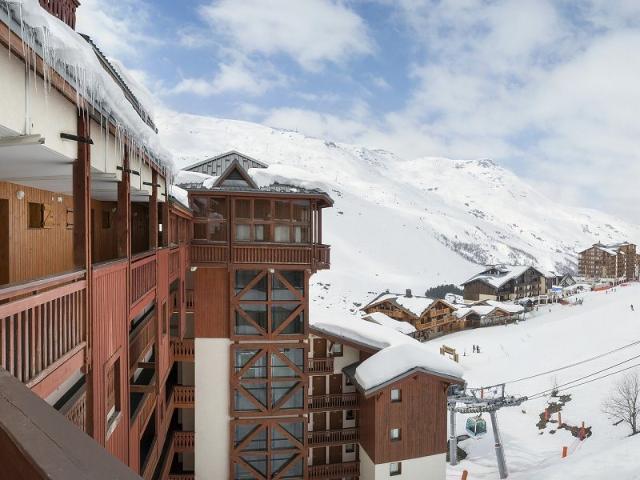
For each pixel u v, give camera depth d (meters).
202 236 18.58
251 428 19.56
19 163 6.10
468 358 56.88
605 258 132.62
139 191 9.95
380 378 20.23
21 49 4.00
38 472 1.03
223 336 19.45
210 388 19.50
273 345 19.41
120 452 7.68
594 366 48.19
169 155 10.77
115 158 7.39
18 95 4.32
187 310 19.89
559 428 36.47
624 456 26.80
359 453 22.67
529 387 46.09
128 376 8.05
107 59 10.76
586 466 26.88
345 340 22.34
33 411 1.40
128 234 7.88
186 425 20.64
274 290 19.28
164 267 12.02
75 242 5.82
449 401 29.23
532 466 30.62
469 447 34.31
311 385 22.81
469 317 76.31
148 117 13.66
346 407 22.55
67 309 5.38
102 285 6.55
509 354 57.19
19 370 4.20
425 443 21.36
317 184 18.94
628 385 36.62
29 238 9.15
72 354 5.40
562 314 78.94
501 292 92.06
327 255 20.09
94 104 5.59
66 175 7.49
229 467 19.62
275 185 18.77
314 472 21.69
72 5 10.27
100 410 6.49
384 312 70.81
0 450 1.32
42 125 4.81
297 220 19.14
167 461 16.98
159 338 10.99
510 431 37.00
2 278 8.19
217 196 18.33
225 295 19.47
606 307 73.31
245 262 18.47
